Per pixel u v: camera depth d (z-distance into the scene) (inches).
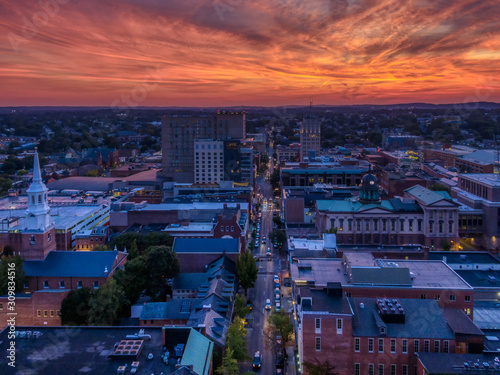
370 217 7731.3
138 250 7022.6
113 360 3174.2
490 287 4859.7
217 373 3725.4
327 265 5113.2
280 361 4313.5
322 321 3681.1
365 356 3644.2
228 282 5580.7
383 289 4453.7
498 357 3339.1
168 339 3366.1
